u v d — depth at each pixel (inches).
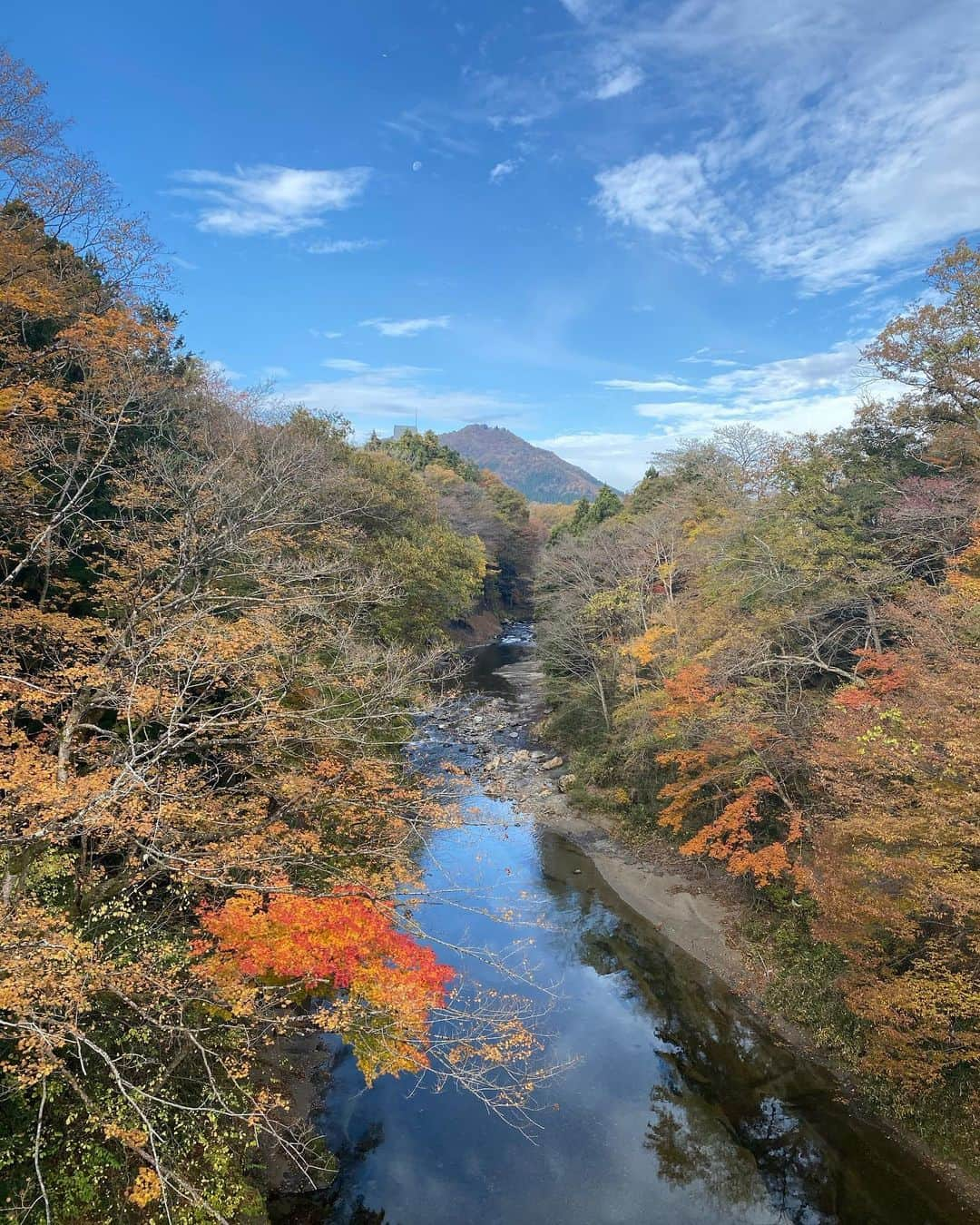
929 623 556.7
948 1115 479.8
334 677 627.8
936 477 818.8
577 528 2336.4
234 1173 415.8
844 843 549.0
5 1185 331.0
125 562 584.1
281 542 699.4
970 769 432.1
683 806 817.5
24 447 526.9
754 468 1425.9
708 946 735.1
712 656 824.9
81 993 292.5
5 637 524.4
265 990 409.4
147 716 439.5
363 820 570.9
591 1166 479.8
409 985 411.5
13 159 577.9
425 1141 497.0
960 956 461.4
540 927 771.4
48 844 382.0
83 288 674.8
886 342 898.7
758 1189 463.8
